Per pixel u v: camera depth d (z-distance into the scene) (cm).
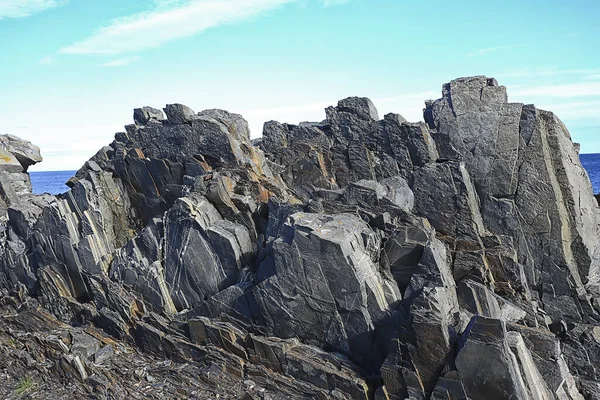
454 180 2542
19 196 4488
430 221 2622
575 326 2300
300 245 2167
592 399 2092
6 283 3653
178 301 2725
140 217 3319
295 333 2281
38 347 2878
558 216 2430
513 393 1653
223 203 2714
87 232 3058
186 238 2653
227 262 2547
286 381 2177
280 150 3238
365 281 2072
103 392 2428
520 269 2375
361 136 2947
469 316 2109
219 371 2344
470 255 2405
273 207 2567
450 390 1759
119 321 2784
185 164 3048
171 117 3136
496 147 2578
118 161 3306
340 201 2569
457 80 2798
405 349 1905
